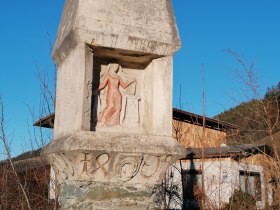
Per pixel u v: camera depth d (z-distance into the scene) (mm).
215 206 10562
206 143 15312
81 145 3859
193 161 14469
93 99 4473
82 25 4082
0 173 9328
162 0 4578
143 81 4789
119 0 4340
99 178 4066
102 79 4605
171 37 4465
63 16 4914
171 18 4562
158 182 4297
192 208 13805
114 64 4633
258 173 13859
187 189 14148
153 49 4406
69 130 4188
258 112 10289
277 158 10008
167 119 4402
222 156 13242
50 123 8398
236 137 14375
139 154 4094
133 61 4730
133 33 4289
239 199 11156
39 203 8594
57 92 4859
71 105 4199
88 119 4098
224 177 13328
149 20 4418
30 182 9086
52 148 4262
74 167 3992
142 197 4199
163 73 4508
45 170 8211
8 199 8883
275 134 11961
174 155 4223
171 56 4523
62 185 4359
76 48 4203
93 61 4586
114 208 4090
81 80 4086
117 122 4527
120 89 4672
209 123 15852
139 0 4441
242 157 13828
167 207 11109
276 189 10766
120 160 4062
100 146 3922
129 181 4172
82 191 4020
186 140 14875
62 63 4742
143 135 4242
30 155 8875
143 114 4676
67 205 4133
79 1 4188
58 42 4770
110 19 4230
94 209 4027
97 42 4172
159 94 4484
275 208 10742
